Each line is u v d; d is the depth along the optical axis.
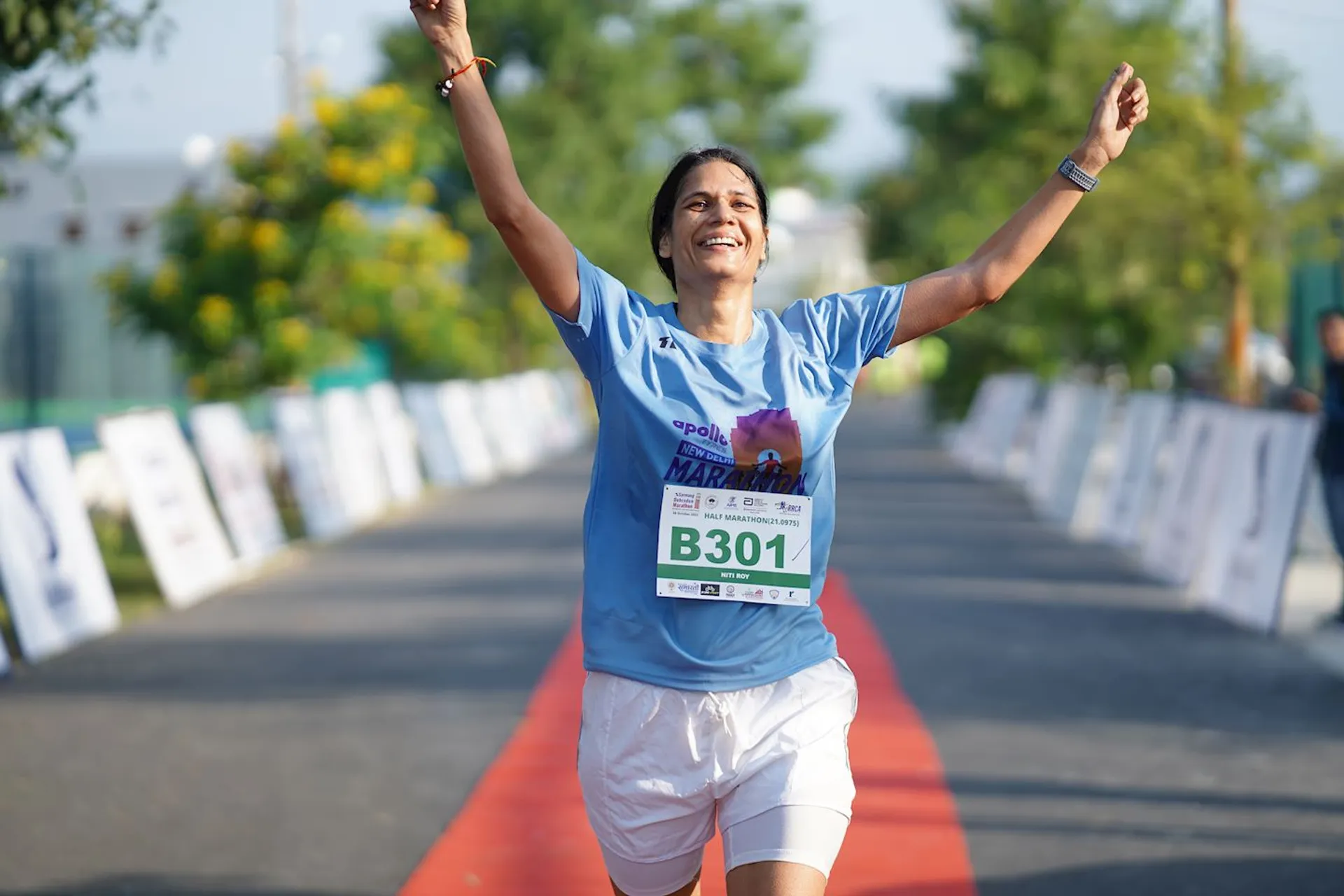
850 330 4.82
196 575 16.95
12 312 28.83
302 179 25.14
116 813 8.52
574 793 8.75
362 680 12.09
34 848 7.91
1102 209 26.80
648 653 4.55
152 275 25.11
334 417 24.53
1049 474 25.72
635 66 59.84
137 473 16.34
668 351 4.58
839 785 4.52
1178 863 7.53
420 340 26.95
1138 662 12.62
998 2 34.75
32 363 29.19
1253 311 30.62
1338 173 26.36
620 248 56.97
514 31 59.53
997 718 10.57
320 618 15.15
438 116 56.09
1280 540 14.13
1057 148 33.53
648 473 4.56
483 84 4.41
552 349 56.16
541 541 21.50
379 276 25.36
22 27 9.84
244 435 20.36
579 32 59.12
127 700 11.48
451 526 23.81
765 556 4.56
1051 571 18.16
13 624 12.91
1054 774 9.16
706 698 4.52
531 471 35.81
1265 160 26.66
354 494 24.64
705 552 4.54
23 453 13.71
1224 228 26.08
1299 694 11.40
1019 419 32.47
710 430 4.52
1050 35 34.34
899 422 58.38
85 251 30.12
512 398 39.53
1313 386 26.34
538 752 9.70
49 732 10.49
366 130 25.27
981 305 4.90
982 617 14.83
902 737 10.01
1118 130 4.84
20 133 10.90
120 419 16.33
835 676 4.70
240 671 12.52
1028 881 7.25
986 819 8.24
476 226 55.06
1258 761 9.48
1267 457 14.71
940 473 33.75
